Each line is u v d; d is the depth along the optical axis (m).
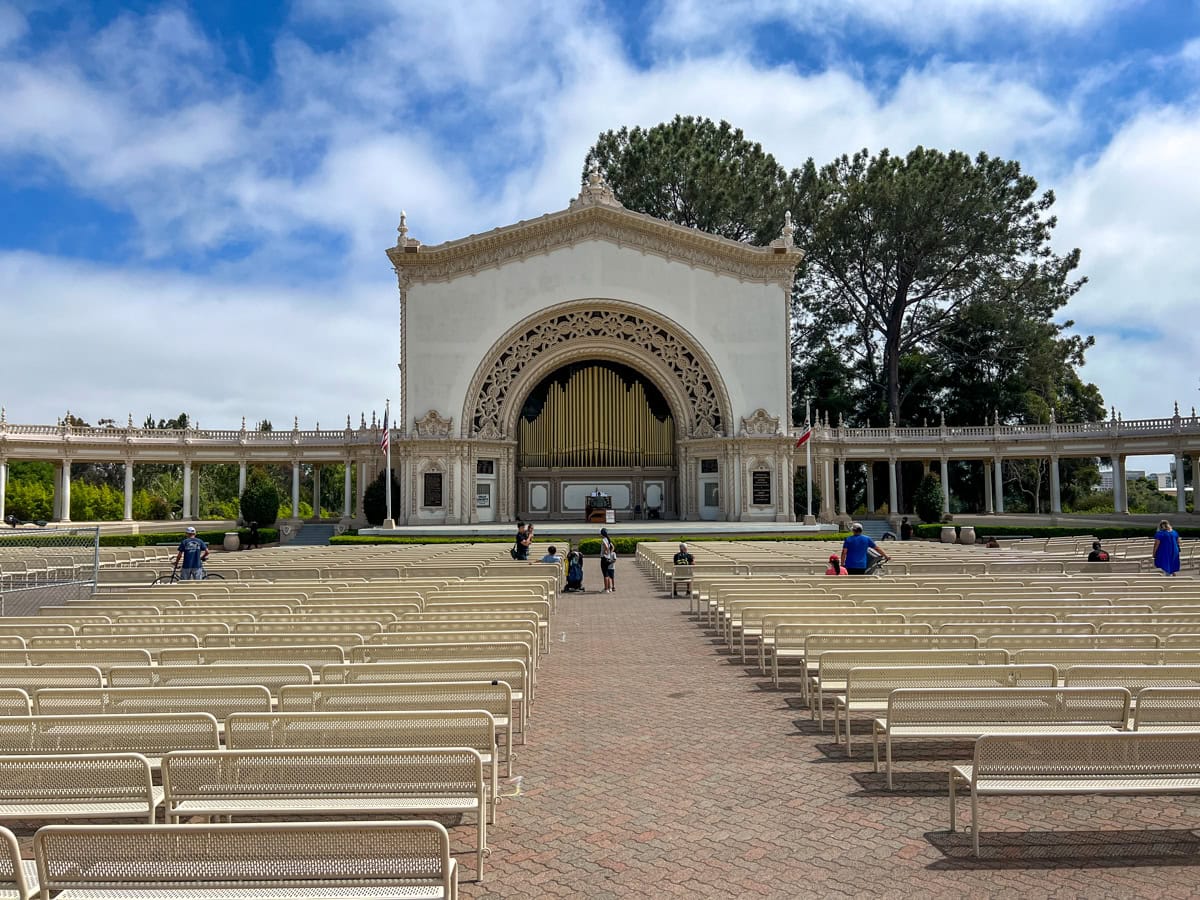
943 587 16.47
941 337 65.19
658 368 52.69
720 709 11.16
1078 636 10.34
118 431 55.78
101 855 4.73
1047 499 71.69
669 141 62.88
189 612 13.76
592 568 36.12
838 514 57.94
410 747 6.84
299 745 6.87
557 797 7.82
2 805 6.18
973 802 6.46
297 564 25.70
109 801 6.34
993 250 59.62
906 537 49.62
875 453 56.53
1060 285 61.56
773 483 50.50
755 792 7.93
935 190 57.81
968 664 9.57
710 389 52.28
